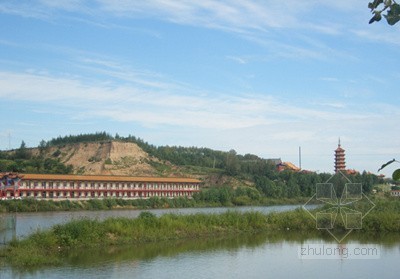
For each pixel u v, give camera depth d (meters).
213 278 39.12
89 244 53.75
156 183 147.75
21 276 37.97
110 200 126.56
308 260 47.88
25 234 57.28
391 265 45.00
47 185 121.94
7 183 114.94
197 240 63.19
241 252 53.06
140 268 42.78
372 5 5.64
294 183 171.38
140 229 61.06
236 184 198.12
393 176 6.74
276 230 75.31
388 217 73.00
